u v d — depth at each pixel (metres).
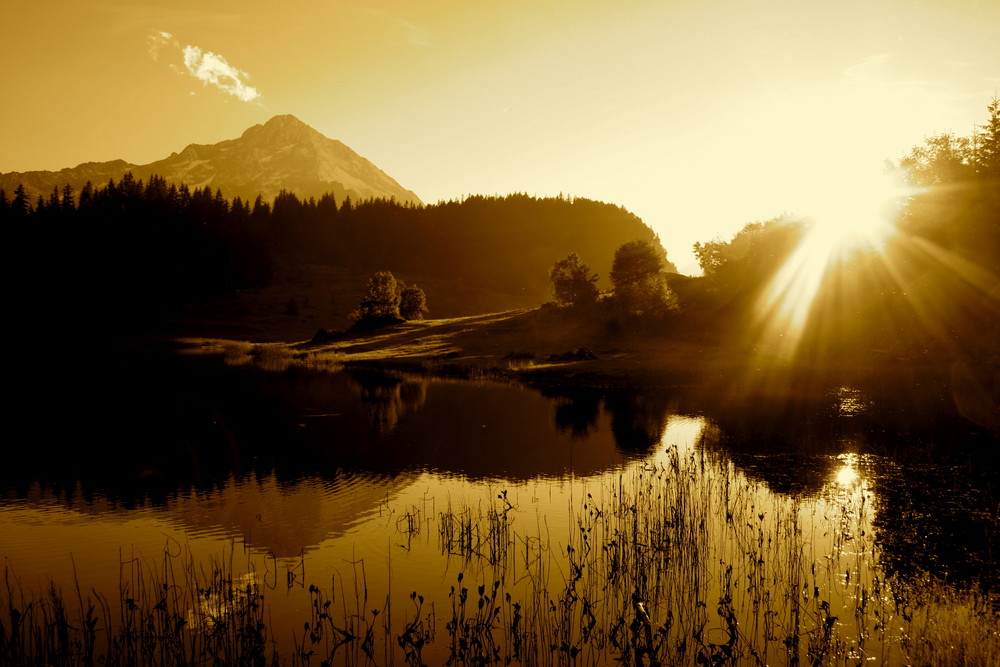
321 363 81.88
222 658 12.38
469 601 14.94
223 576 16.27
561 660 12.34
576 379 60.84
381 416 41.09
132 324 133.00
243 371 71.31
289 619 14.10
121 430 36.09
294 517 21.06
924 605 14.25
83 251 150.88
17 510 21.73
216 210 198.38
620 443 32.78
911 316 52.59
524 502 22.62
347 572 16.67
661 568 16.58
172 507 22.16
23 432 35.22
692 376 59.69
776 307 86.06
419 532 19.55
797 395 47.25
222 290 167.38
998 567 16.23
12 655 12.16
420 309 135.25
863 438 32.41
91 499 23.09
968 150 50.53
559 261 105.31
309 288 181.62
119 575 16.41
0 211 157.75
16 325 121.81
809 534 18.77
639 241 96.81
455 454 30.33
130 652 12.43
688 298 100.06
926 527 19.20
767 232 94.00
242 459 29.25
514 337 92.00
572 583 14.76
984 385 44.31
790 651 12.20
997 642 12.51
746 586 15.49
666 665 12.01
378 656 12.52
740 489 23.55
